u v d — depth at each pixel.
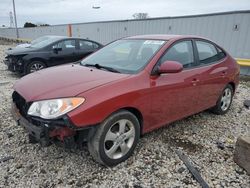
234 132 4.11
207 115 4.80
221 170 3.03
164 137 3.79
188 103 3.83
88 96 2.62
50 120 2.51
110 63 3.63
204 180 2.82
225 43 10.45
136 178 2.83
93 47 9.44
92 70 3.37
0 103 5.17
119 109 2.88
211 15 10.70
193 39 4.07
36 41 9.55
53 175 2.84
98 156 2.83
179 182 2.79
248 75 9.52
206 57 4.22
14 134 3.75
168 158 3.23
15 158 3.14
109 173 2.89
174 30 12.36
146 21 13.91
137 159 3.17
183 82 3.58
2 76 8.24
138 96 3.00
